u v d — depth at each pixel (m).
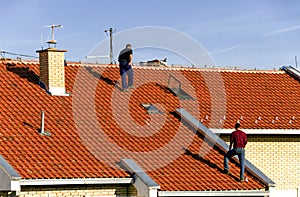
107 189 25.09
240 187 26.59
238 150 26.97
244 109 31.75
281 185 31.00
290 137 31.27
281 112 32.03
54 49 29.22
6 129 25.92
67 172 24.41
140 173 25.11
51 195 24.23
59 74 29.27
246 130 30.22
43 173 24.03
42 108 27.84
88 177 24.50
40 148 25.34
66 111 28.03
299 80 35.19
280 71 35.97
